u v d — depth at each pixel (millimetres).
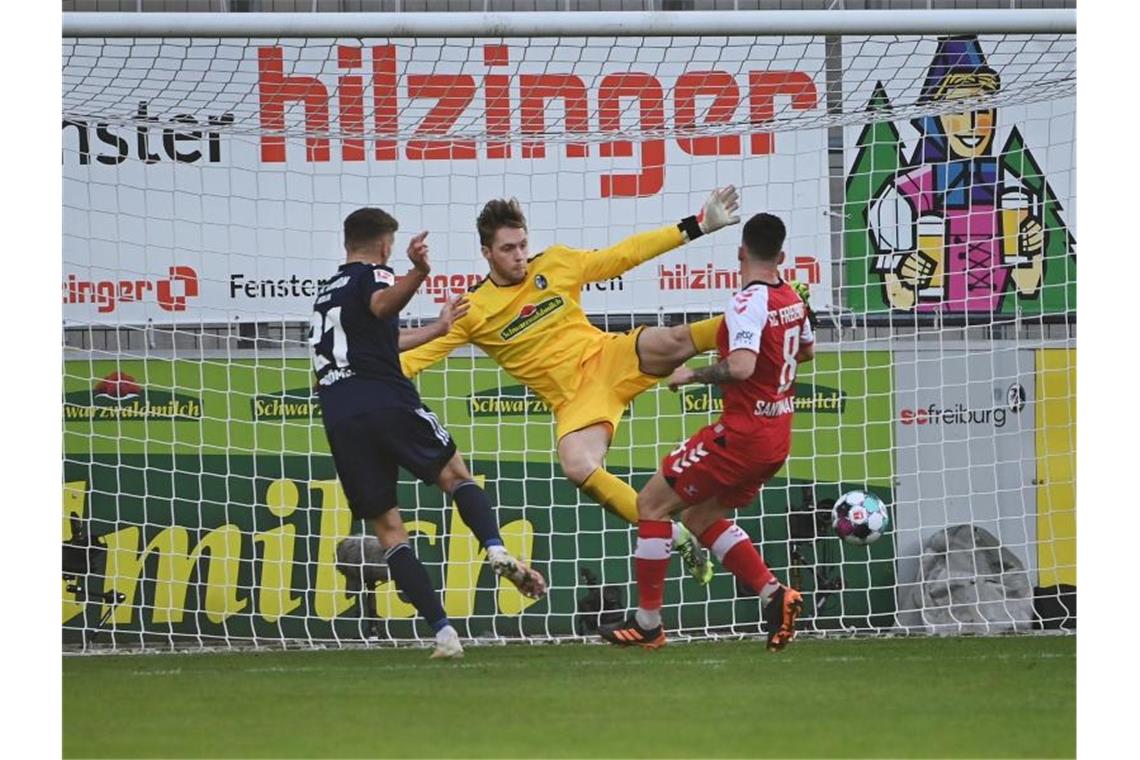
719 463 25375
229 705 20641
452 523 33938
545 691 21781
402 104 34000
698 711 19656
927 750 16781
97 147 34062
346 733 18078
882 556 34719
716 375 24328
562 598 34156
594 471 26953
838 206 34812
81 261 34094
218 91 33844
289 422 34281
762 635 33406
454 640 26391
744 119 34250
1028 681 22859
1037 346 34969
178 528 33938
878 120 32531
